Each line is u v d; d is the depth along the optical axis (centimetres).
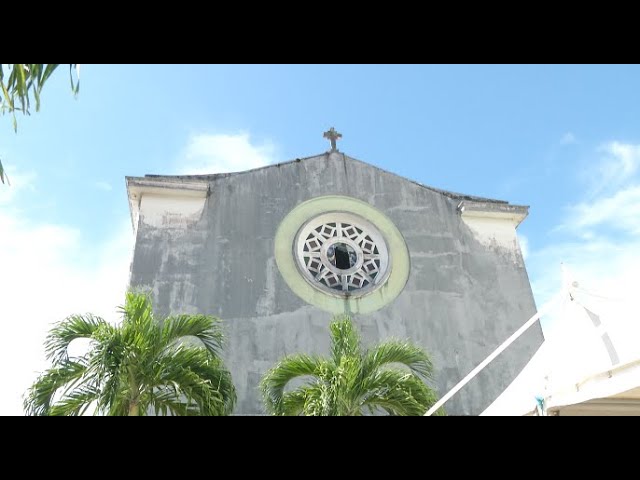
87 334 1087
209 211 1689
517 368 1588
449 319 1636
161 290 1520
